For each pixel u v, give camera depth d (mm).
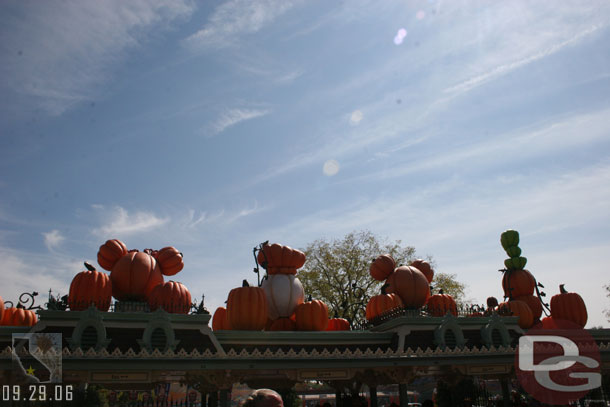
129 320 16516
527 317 23484
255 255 21422
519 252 27109
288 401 25922
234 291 20062
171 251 20797
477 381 25641
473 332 20281
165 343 16344
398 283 22766
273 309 22141
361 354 17250
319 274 46438
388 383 19188
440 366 19797
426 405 15742
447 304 22594
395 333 20094
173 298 18594
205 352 15695
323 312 21344
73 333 15508
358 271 46188
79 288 17578
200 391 19969
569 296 24750
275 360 16359
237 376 16453
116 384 19609
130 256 19391
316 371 17406
